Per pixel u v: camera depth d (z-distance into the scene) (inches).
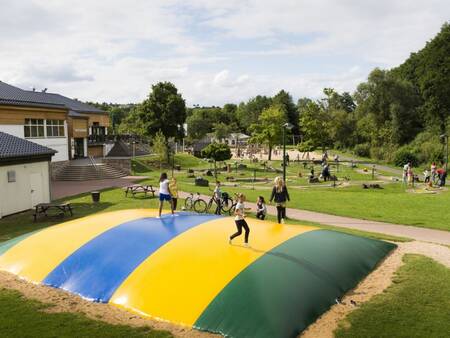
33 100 1572.3
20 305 419.5
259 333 355.3
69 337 353.1
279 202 693.9
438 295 429.1
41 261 517.0
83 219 654.5
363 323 374.0
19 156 933.8
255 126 2950.3
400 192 1307.8
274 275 430.0
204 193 1179.3
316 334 359.6
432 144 2507.4
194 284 422.0
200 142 3120.1
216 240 510.3
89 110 2534.5
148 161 2283.5
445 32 3053.6
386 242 608.4
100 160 1894.7
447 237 684.1
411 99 3171.8
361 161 2800.2
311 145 2876.5
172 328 372.8
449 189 1368.1
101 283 454.0
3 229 773.3
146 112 2605.8
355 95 3469.5
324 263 475.2
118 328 370.9
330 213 889.5
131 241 523.8
